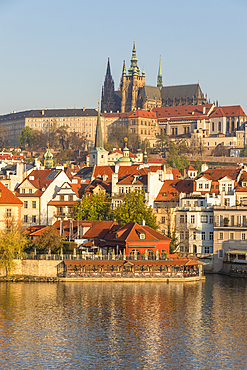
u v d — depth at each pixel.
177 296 199.50
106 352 152.00
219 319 177.12
